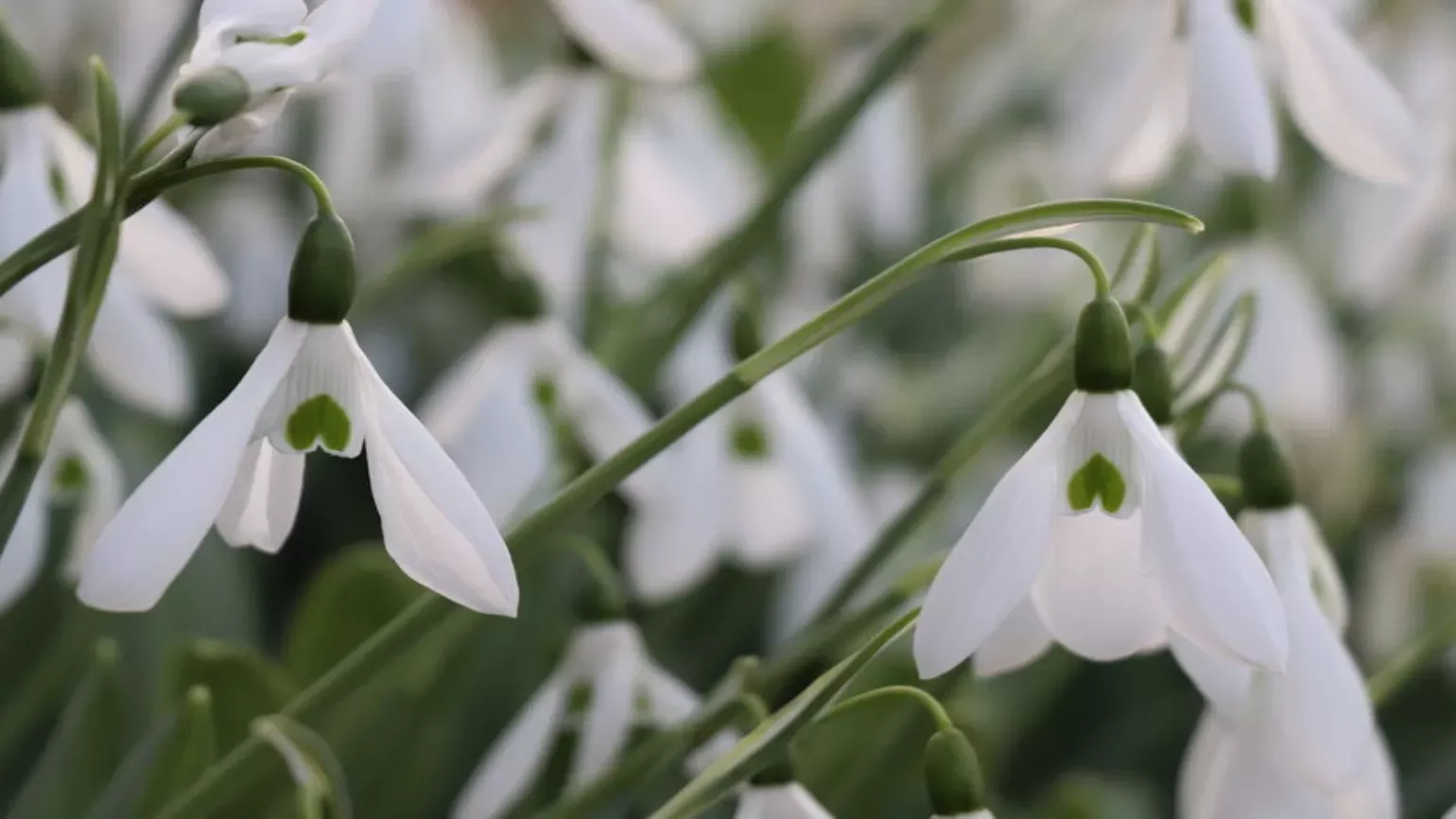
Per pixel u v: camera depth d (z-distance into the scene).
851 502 0.56
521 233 0.57
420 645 0.54
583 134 0.58
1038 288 0.81
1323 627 0.47
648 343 0.55
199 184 0.73
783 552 0.56
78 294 0.43
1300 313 0.63
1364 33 0.82
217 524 0.45
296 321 0.44
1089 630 0.45
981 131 0.89
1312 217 0.77
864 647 0.45
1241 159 0.47
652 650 0.66
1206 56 0.47
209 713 0.50
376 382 0.44
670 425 0.45
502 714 0.56
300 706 0.47
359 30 0.43
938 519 0.71
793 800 0.47
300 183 0.74
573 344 0.55
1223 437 0.66
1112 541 0.45
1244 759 0.47
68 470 0.51
